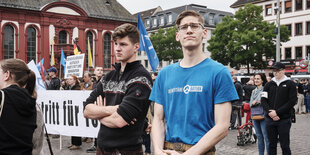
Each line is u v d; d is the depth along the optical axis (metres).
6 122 2.22
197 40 2.36
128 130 2.79
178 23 2.44
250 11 35.75
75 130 6.80
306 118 14.87
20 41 36.00
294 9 46.72
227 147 8.05
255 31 35.00
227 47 36.53
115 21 43.31
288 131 5.30
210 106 2.27
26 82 2.62
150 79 2.91
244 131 8.38
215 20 64.19
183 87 2.35
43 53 37.28
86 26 40.78
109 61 43.09
